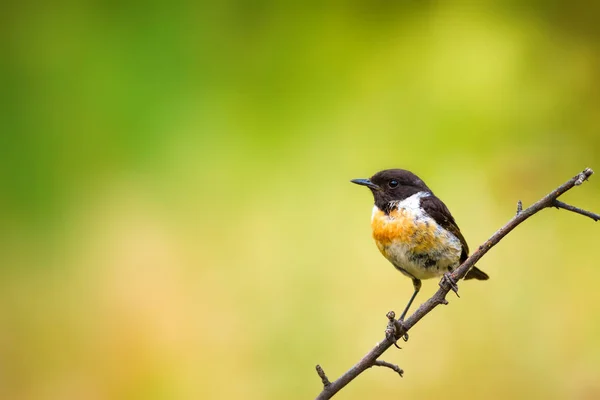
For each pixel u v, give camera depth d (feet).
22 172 36.52
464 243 28.53
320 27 41.81
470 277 29.86
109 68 37.91
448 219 27.78
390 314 21.30
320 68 41.70
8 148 36.37
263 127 40.70
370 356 21.08
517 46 42.09
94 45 37.93
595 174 40.70
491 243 21.48
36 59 37.35
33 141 36.70
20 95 36.86
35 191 36.65
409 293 38.88
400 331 21.20
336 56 41.78
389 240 27.86
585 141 40.98
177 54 39.09
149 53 38.65
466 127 41.39
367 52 42.19
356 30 42.11
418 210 27.53
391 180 28.32
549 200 20.85
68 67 37.52
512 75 41.96
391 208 28.04
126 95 37.96
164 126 38.58
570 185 20.67
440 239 27.35
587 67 41.39
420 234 27.32
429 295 38.73
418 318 21.40
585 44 41.65
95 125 37.50
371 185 28.63
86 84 37.58
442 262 27.63
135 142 38.11
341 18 41.86
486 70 42.06
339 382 20.92
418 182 28.37
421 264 27.78
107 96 37.68
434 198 28.09
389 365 21.02
